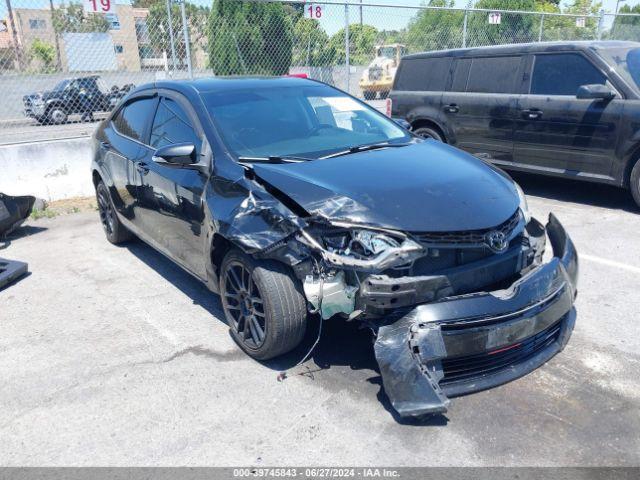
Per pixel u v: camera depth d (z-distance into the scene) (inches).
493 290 123.9
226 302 144.3
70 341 154.3
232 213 130.7
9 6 320.8
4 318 170.6
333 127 169.6
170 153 142.1
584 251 207.0
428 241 114.3
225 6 379.6
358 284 113.1
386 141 164.2
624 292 172.2
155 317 167.0
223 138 149.8
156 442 112.3
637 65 249.6
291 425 115.4
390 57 438.9
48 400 127.6
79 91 357.7
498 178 142.9
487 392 123.5
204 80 182.7
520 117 278.1
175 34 367.6
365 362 136.7
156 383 132.3
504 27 507.2
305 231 118.0
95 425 118.3
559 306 123.3
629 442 107.3
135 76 365.4
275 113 164.9
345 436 111.5
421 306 112.0
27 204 256.1
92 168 229.8
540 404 119.0
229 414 119.8
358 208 117.3
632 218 243.4
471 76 302.7
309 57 413.4
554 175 271.9
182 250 165.6
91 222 273.4
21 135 342.3
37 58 344.2
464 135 308.0
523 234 132.5
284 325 126.3
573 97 258.4
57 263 217.3
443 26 460.8
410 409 106.3
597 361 134.6
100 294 185.6
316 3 373.4
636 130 237.3
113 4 339.6
